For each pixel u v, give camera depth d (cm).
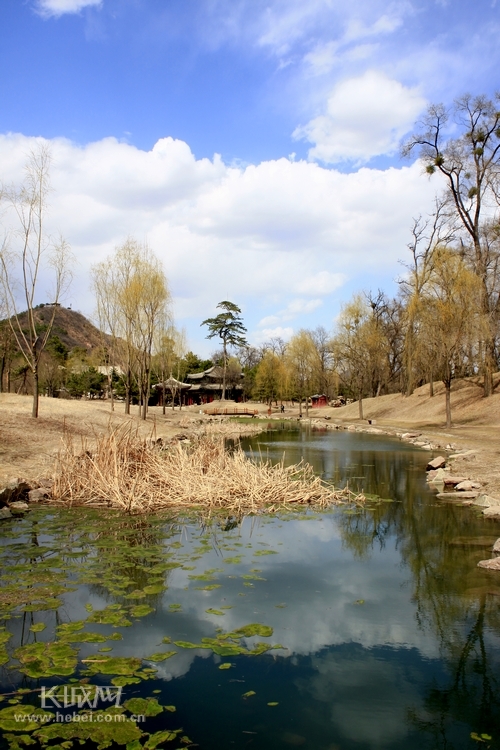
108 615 584
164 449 1756
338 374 6688
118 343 3428
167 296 3344
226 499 1217
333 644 531
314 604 630
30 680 452
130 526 995
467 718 415
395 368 5984
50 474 1326
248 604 627
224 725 398
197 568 759
